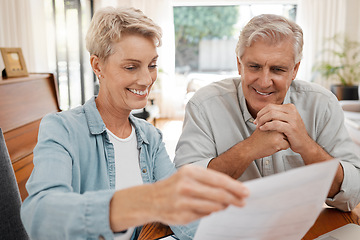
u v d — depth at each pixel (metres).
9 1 4.42
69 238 0.63
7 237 0.94
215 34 12.73
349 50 6.97
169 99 7.14
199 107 1.42
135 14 0.94
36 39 5.13
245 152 1.18
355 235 0.96
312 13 6.81
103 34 0.93
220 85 1.49
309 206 0.58
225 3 6.93
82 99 6.34
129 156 1.09
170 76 7.07
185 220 0.49
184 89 7.25
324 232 1.01
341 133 1.37
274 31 1.10
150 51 0.95
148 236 1.00
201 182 0.47
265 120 1.13
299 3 6.83
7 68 2.93
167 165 1.18
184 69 12.93
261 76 1.16
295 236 0.67
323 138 1.38
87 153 1.00
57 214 0.64
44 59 5.34
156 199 0.51
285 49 1.12
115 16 0.92
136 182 1.08
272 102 1.22
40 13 5.22
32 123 2.72
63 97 6.11
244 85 1.23
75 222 0.62
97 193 0.65
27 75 3.09
